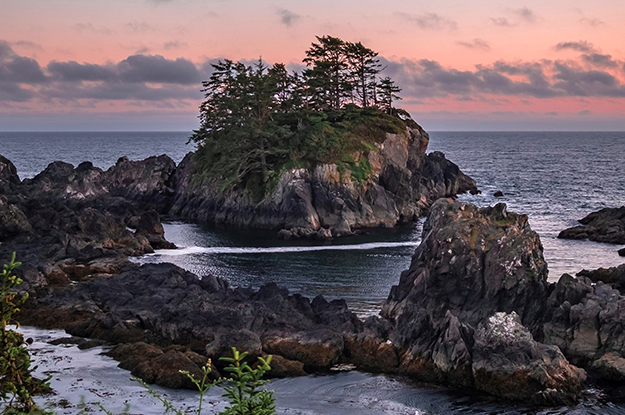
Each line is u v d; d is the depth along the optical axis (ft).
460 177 464.65
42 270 182.09
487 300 139.85
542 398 105.50
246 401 26.73
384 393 109.60
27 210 260.01
